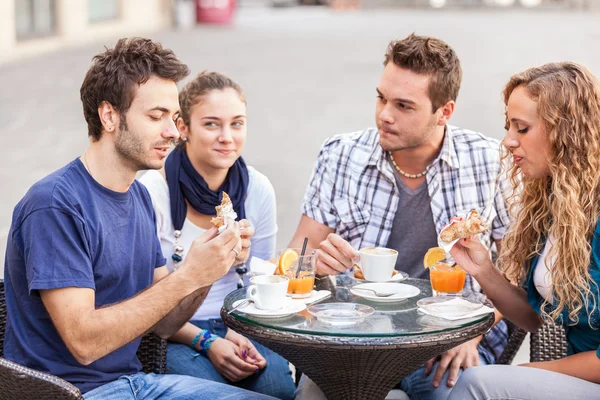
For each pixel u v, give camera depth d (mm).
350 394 2766
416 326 2609
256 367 3328
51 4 19328
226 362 3299
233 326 2658
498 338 3490
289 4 45281
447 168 3500
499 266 3498
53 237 2584
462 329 2598
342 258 3043
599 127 2719
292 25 29797
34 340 2689
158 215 3453
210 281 2686
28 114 11172
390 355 2564
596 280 2695
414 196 3525
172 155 3508
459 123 10633
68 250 2598
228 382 3354
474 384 2650
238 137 3451
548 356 3117
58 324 2574
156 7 26812
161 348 3088
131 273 2840
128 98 2699
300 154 9172
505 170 3199
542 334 3121
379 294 2908
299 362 2725
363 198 3570
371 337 2514
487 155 3527
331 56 19062
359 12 41062
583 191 2736
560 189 2742
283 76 15570
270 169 8461
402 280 3205
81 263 2609
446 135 3494
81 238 2637
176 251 3479
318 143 9766
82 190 2719
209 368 3314
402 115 3314
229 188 3539
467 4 45656
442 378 3273
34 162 8453
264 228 3680
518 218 3006
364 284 3014
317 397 3150
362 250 3092
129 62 2707
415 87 3264
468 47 20938
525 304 3037
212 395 2764
